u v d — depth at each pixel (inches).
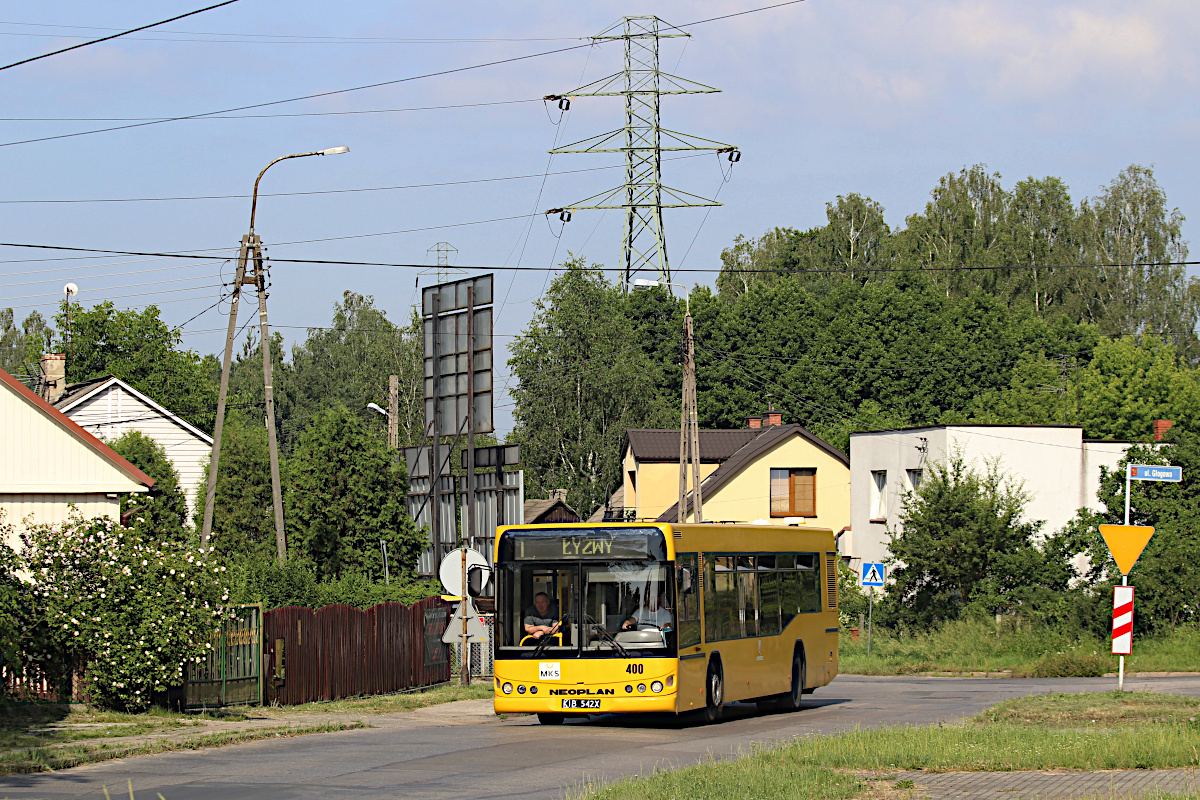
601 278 4158.5
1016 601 2041.1
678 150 3184.1
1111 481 1966.0
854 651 2158.0
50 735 828.0
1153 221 4640.8
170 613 967.0
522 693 960.9
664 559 967.0
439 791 627.8
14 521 1327.5
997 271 4776.1
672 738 908.0
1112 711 979.3
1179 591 1887.3
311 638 1194.0
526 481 3971.5
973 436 2208.4
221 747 832.9
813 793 577.9
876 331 4296.3
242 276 1641.2
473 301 2166.6
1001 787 601.9
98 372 3631.9
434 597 1493.6
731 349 4404.5
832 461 3095.5
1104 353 3996.1
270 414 1678.2
